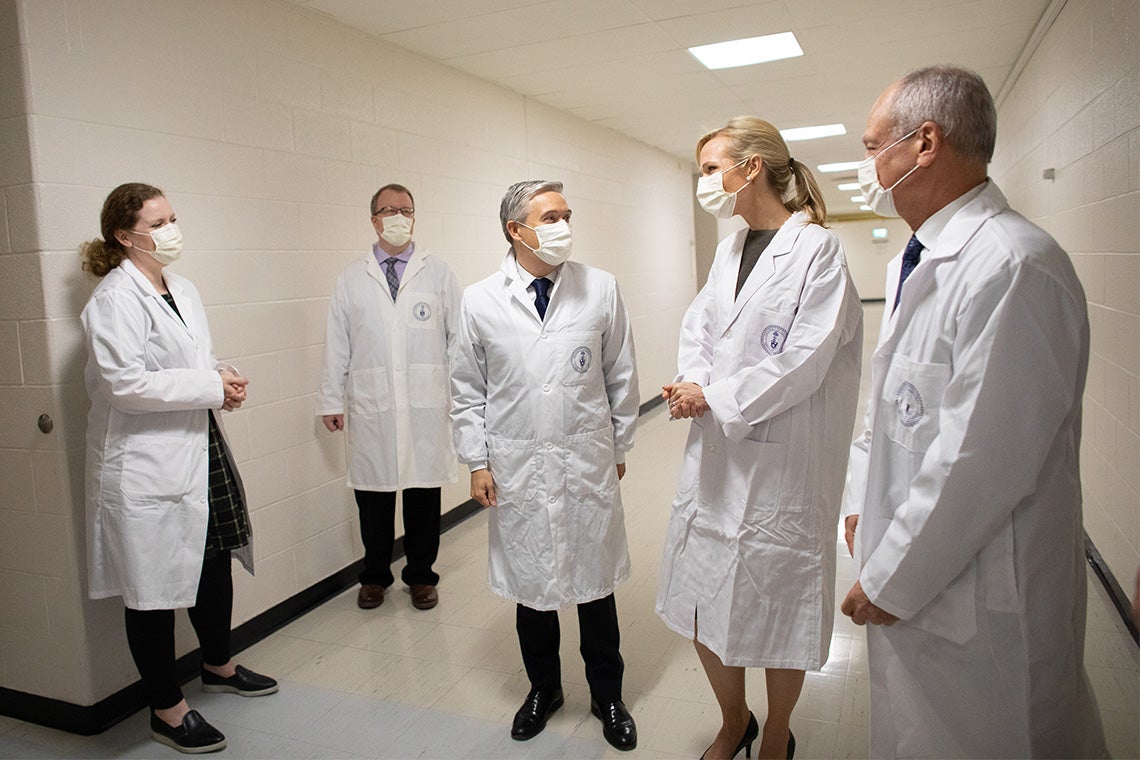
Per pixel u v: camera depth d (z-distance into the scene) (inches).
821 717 84.2
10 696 92.7
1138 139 87.7
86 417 87.7
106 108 90.9
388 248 121.3
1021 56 171.8
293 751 82.7
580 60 163.5
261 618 112.2
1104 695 84.9
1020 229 45.6
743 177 68.7
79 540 87.0
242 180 110.6
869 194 53.5
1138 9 86.5
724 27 146.3
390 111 143.3
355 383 118.3
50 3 84.5
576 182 228.5
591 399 81.0
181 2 100.9
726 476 68.7
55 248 84.9
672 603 73.7
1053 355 43.4
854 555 56.1
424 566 120.4
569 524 79.7
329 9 123.7
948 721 49.2
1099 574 117.7
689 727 83.9
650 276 294.2
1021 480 44.2
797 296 65.4
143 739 87.2
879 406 52.4
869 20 145.7
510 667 99.9
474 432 82.5
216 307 106.5
